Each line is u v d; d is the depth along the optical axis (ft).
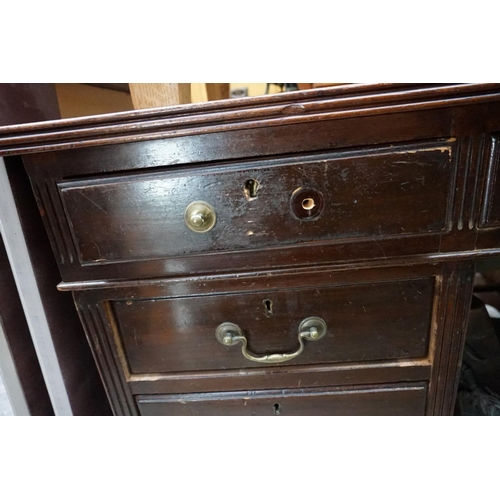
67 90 2.27
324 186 1.26
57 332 1.78
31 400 1.90
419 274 1.43
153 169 1.28
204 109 1.16
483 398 1.93
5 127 1.19
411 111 1.17
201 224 1.29
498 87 1.10
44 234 1.68
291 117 1.16
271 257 1.38
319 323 1.53
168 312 1.55
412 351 1.58
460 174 1.24
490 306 2.72
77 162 1.28
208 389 1.70
